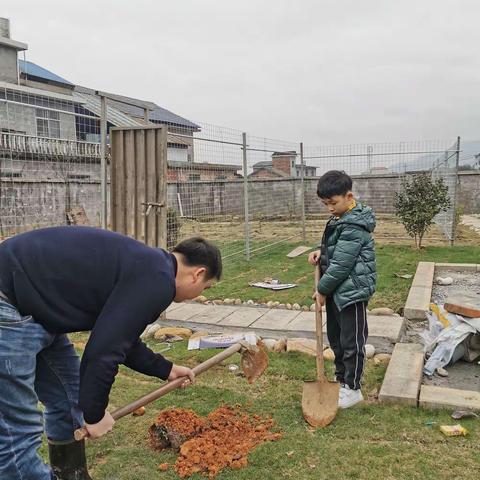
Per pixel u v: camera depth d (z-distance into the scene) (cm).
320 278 388
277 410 359
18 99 1241
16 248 206
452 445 309
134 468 291
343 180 357
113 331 194
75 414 260
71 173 1205
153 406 369
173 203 1270
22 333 200
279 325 571
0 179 935
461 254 1038
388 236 1400
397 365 422
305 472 284
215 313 629
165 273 206
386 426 334
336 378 389
